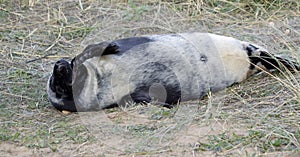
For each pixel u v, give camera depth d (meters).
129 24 23.06
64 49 25.12
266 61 21.67
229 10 27.84
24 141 17.73
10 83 21.91
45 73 22.78
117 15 25.70
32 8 28.78
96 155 16.83
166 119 18.59
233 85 21.22
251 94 20.58
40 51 24.92
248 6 28.20
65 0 29.38
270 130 17.75
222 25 26.59
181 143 17.28
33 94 21.06
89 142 17.56
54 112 19.81
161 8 25.61
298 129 17.69
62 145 17.47
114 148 17.17
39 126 18.75
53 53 24.73
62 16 27.83
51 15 28.09
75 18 27.78
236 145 17.00
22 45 25.33
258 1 28.36
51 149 17.20
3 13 28.05
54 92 19.47
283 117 18.64
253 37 25.20
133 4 25.92
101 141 17.56
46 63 23.78
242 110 19.22
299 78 21.23
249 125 18.17
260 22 26.55
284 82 20.33
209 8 27.61
